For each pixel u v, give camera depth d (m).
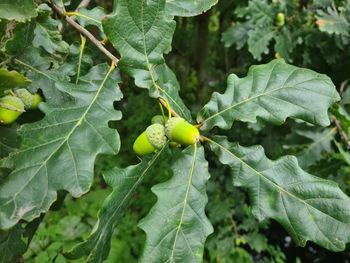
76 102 0.17
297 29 0.40
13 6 0.16
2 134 0.16
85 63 0.20
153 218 0.16
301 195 0.17
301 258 0.64
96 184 0.60
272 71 0.19
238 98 0.19
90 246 0.14
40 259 0.46
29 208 0.14
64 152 0.15
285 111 0.18
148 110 0.68
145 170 0.17
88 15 0.21
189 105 0.71
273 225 0.67
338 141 0.35
